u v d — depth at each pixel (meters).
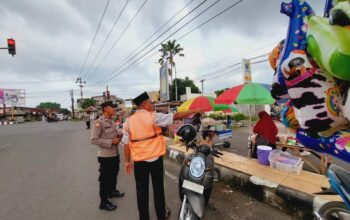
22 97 54.38
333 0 1.72
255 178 3.85
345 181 2.00
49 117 43.50
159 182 2.92
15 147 10.13
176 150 6.53
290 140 5.96
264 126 5.32
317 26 1.63
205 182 2.61
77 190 4.34
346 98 1.60
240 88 5.16
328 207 2.34
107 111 3.56
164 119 2.85
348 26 1.49
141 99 2.96
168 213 3.21
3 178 5.24
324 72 1.71
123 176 5.15
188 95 28.77
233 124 17.47
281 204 3.36
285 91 2.15
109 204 3.50
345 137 1.73
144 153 2.81
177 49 33.22
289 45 1.84
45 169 5.96
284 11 1.88
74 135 14.64
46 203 3.76
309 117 1.79
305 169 5.06
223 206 3.51
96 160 6.86
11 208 3.60
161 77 15.24
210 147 2.96
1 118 51.00
